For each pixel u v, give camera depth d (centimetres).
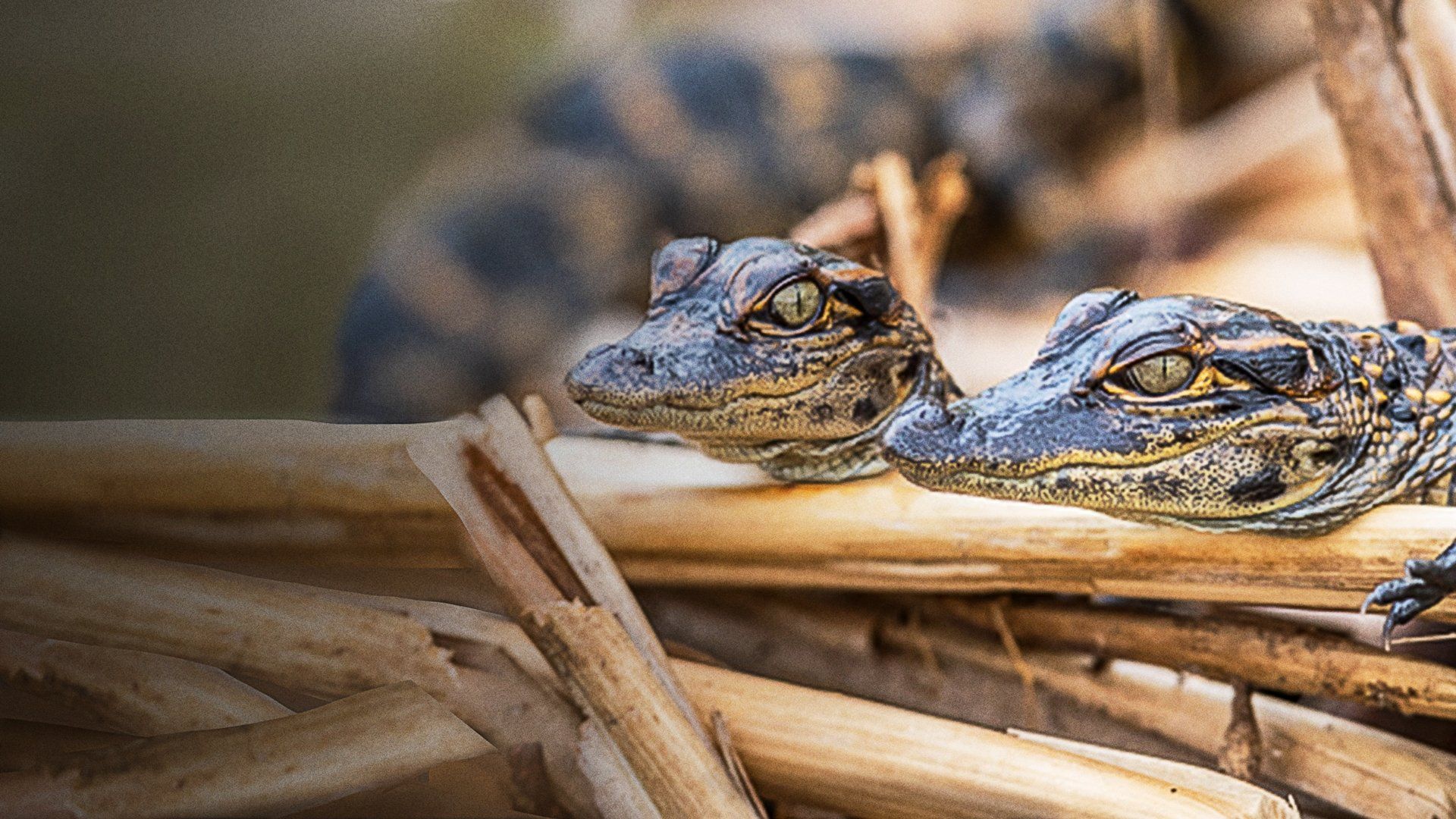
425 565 161
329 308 166
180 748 158
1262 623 164
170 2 159
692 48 178
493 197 171
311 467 160
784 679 166
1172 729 164
